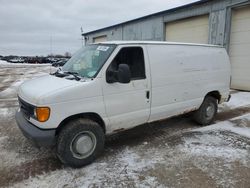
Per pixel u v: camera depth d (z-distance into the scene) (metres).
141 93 4.08
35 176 3.34
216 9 11.20
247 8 10.16
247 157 3.93
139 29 17.19
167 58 4.44
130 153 4.07
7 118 6.26
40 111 3.17
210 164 3.68
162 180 3.24
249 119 6.14
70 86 3.37
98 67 3.64
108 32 21.92
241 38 10.59
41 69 28.19
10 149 4.22
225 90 5.86
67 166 3.62
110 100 3.71
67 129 3.38
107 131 3.88
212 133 5.06
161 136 4.88
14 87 12.38
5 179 3.26
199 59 5.08
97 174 3.40
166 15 14.33
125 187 3.09
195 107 5.20
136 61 4.00
